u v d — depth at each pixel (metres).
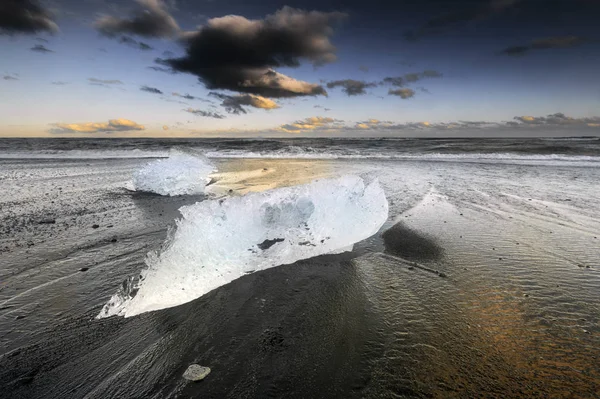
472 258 3.69
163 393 1.72
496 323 2.37
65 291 2.88
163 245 3.09
